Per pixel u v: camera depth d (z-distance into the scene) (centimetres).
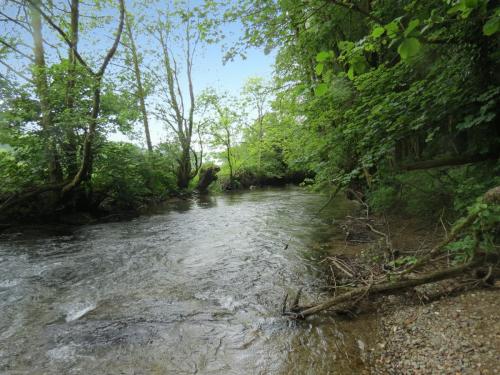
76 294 576
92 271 701
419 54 575
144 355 382
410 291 479
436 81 531
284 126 1608
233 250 844
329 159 1016
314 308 450
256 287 584
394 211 987
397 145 864
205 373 347
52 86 1245
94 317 485
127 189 1662
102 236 1062
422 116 527
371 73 670
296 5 642
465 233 475
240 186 3250
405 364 327
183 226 1233
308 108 998
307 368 347
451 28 462
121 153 1605
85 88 1305
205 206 1895
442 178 790
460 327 356
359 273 585
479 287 435
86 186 1466
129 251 862
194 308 507
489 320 351
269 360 365
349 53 385
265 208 1639
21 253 853
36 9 1012
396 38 259
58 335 433
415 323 396
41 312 506
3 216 1198
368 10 797
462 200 582
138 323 462
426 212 839
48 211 1325
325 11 779
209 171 2980
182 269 703
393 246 713
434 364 312
